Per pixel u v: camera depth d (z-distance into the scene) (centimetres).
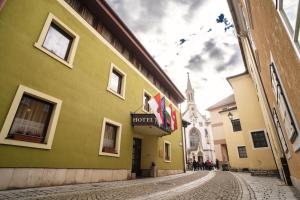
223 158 2994
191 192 577
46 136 635
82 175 731
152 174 1229
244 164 2083
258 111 1502
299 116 276
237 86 1661
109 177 872
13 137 534
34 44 642
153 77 1609
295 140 385
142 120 1112
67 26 799
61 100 702
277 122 642
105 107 937
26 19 634
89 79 864
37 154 587
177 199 460
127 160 1034
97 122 865
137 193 546
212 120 3294
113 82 1081
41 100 650
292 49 214
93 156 805
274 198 439
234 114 2336
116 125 998
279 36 273
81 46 855
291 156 542
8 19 580
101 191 564
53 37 748
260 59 684
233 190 606
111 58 1057
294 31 188
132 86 1226
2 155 501
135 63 1334
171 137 1730
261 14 396
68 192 511
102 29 1046
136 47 1260
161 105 1169
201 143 4681
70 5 855
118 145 980
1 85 529
